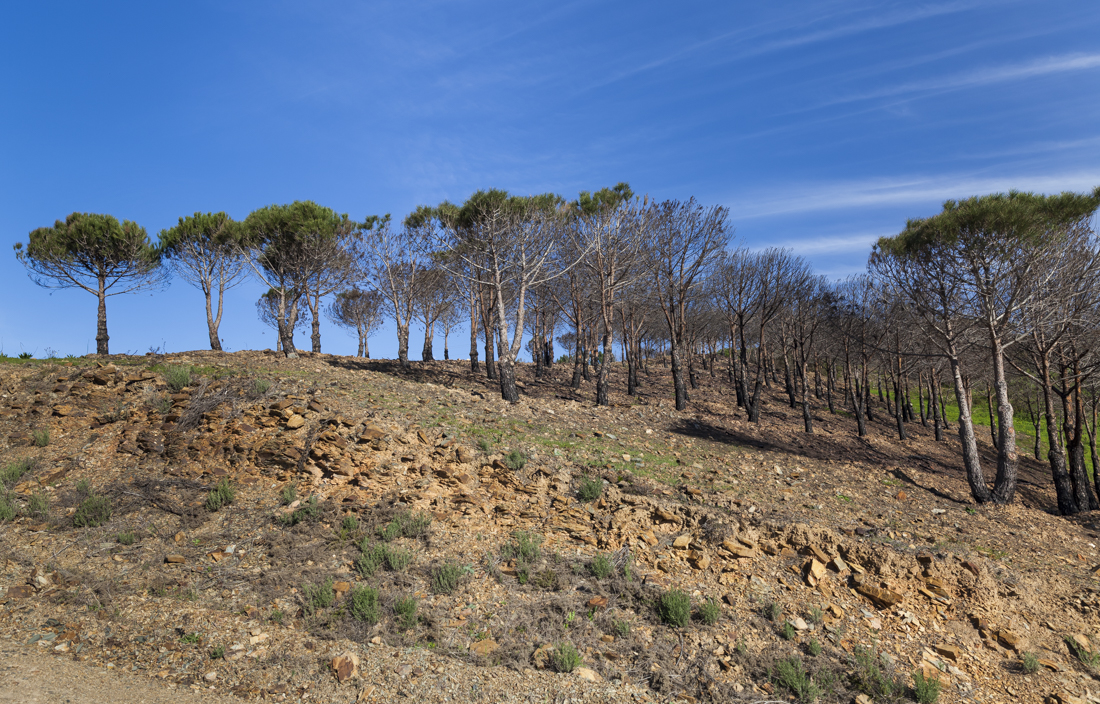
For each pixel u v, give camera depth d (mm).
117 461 12328
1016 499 18281
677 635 8195
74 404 14023
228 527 10289
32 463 11977
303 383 15781
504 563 9578
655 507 11367
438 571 8977
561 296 33969
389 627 7801
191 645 7277
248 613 7902
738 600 9086
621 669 7457
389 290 31375
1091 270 16516
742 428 24125
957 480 20672
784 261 26953
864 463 20719
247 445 12359
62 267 25953
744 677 7508
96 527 10047
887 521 13164
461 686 6844
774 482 15273
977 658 8328
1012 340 18172
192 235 28344
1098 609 9773
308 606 8016
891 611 9094
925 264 17438
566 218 26016
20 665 6637
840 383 47656
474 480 12164
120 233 26672
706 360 53594
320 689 6656
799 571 9906
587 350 41094
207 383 14500
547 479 12477
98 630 7480
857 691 7410
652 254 26531
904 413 38344
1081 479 17656
